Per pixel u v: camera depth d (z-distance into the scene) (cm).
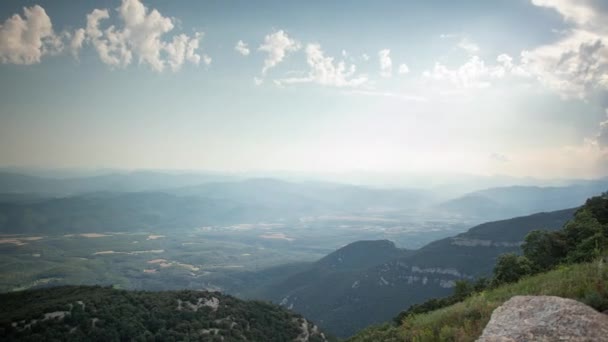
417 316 2830
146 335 6981
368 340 2370
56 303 7612
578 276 1958
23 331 6562
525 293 2080
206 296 8925
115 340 6688
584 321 1273
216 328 7650
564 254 4128
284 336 8444
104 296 8150
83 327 6831
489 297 2378
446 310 2405
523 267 3628
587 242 3419
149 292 9081
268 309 9419
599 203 5175
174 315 7800
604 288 1596
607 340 1162
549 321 1334
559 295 1736
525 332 1316
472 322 1784
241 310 8750
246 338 7556
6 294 9294
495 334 1409
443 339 1712
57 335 6519
